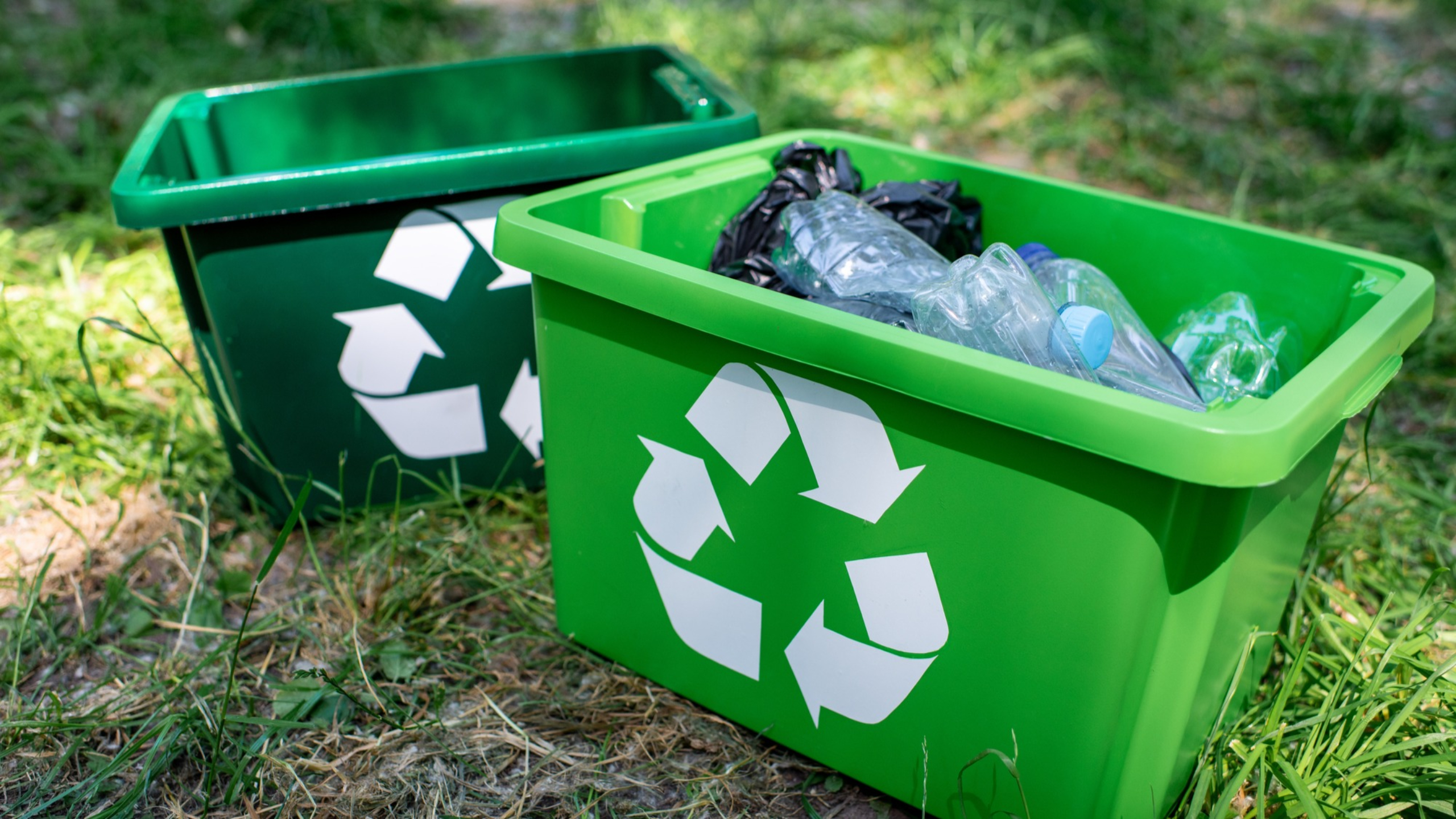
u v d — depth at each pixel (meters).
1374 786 1.16
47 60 3.36
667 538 1.24
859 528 1.08
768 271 1.39
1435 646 1.42
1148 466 0.85
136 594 1.51
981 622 1.04
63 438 1.84
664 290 1.06
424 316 1.54
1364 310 1.20
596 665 1.43
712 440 1.14
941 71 3.58
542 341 1.23
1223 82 3.65
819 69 3.63
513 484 1.73
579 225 1.29
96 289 2.29
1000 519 0.98
